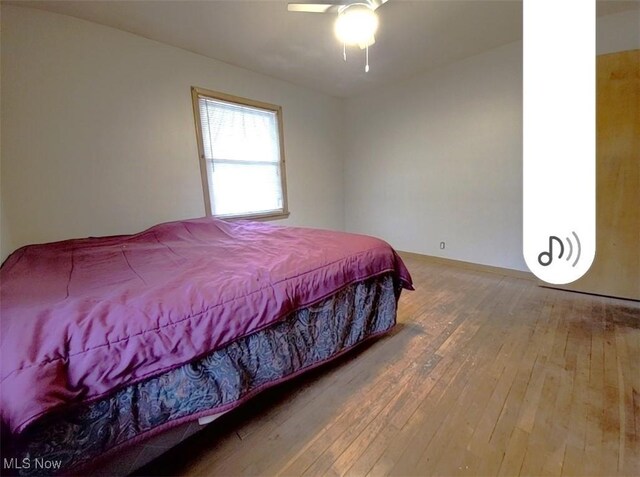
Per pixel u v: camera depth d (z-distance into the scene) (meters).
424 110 3.62
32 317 0.94
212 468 1.10
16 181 2.03
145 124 2.59
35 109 2.08
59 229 2.22
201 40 2.59
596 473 1.03
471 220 3.40
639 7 2.27
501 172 3.10
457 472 1.05
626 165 2.33
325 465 1.10
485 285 2.91
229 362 1.12
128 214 2.55
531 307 2.37
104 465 0.91
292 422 1.31
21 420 0.69
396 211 4.13
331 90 4.05
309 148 4.08
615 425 1.21
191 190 2.94
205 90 2.93
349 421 1.30
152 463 1.11
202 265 1.54
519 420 1.27
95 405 0.86
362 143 4.38
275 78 3.55
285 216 3.87
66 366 0.81
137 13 2.16
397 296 2.07
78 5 2.04
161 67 2.64
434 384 1.52
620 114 2.32
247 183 3.42
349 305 1.70
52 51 2.12
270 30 2.43
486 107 3.10
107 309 0.97
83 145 2.29
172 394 0.99
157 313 0.99
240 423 1.31
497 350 1.79
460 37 2.68
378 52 2.92
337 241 1.94
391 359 1.75
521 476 1.03
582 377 1.51
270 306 1.25
